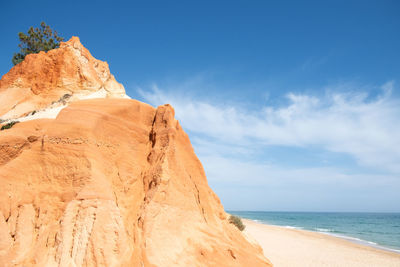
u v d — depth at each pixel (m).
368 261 34.94
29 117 18.98
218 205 21.11
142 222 13.65
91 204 11.84
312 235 65.62
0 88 23.28
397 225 128.62
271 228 74.75
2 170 11.73
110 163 14.80
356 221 165.38
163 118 18.53
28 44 34.88
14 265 10.23
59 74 24.00
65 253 10.62
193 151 20.06
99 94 25.95
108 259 10.98
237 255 15.65
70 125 14.05
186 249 14.05
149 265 12.13
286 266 28.77
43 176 12.70
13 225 11.11
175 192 15.68
